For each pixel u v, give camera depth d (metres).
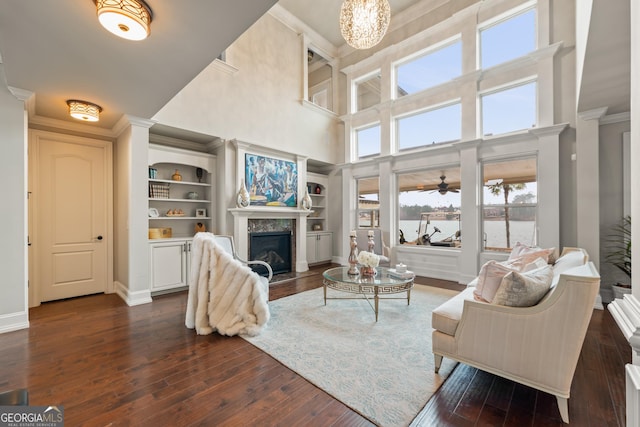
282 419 1.53
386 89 5.73
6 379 1.89
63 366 2.06
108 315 3.14
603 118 3.53
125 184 3.71
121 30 1.67
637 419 0.76
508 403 1.65
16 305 2.74
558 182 3.83
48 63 2.23
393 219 5.61
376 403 1.66
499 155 4.37
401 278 3.23
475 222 4.51
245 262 3.46
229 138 4.69
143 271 3.61
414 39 5.29
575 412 1.57
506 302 1.69
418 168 5.29
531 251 3.15
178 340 2.50
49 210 3.61
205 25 1.79
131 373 1.97
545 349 1.55
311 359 2.16
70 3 1.59
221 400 1.69
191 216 4.73
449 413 1.57
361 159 6.36
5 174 2.70
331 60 6.66
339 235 6.68
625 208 3.46
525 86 4.23
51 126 3.57
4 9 1.62
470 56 4.61
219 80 4.60
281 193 5.40
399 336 2.56
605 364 2.07
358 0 3.04
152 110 3.27
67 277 3.75
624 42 2.18
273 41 5.44
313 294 3.97
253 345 2.40
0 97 2.67
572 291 1.48
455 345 1.86
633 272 1.06
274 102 5.40
